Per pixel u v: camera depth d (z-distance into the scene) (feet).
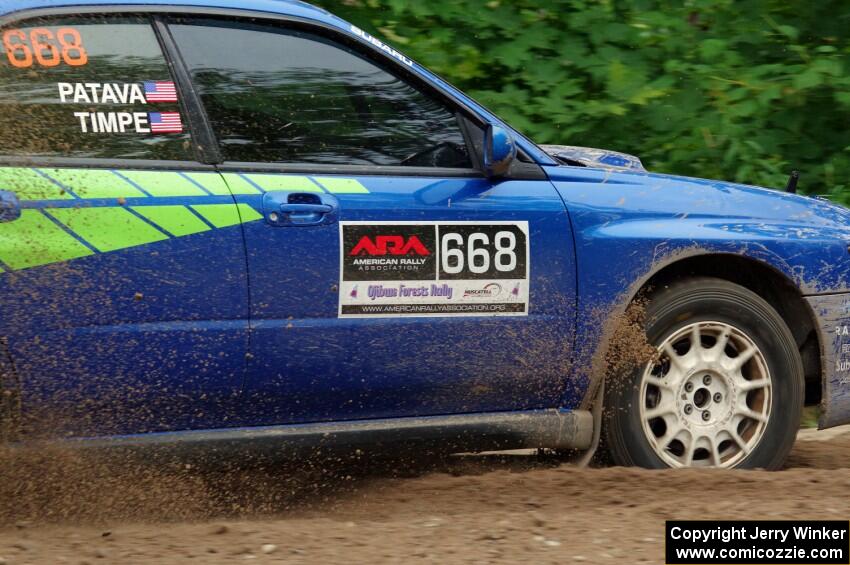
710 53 82.89
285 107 49.03
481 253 50.42
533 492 50.08
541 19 82.58
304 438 48.44
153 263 45.19
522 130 79.77
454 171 51.13
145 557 39.68
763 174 82.38
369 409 49.85
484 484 51.29
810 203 58.59
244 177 47.39
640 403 53.72
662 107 81.61
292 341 47.50
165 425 46.50
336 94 50.03
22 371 43.70
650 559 40.45
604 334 52.70
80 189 44.52
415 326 49.49
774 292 57.47
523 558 40.29
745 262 55.83
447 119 51.60
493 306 50.67
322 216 47.85
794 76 81.56
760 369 55.36
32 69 45.09
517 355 51.42
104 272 44.47
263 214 46.98
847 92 81.87
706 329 54.60
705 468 52.95
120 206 44.93
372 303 48.67
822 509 46.03
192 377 46.21
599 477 51.42
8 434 44.24
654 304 53.78
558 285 51.72
